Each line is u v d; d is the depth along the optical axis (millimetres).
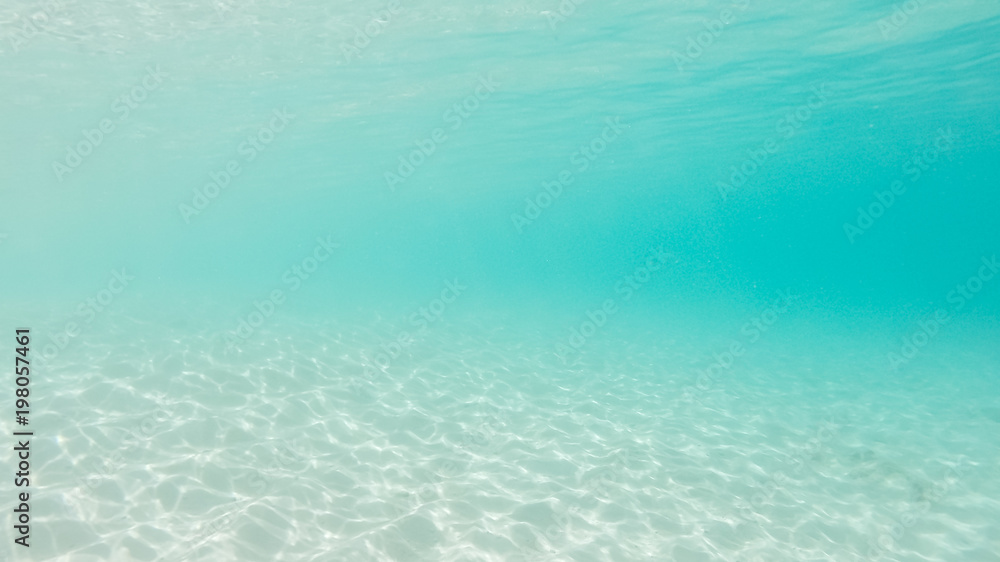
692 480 7715
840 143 31500
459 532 5824
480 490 6836
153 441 6863
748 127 25875
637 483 7449
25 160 27609
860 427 10734
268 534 5332
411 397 10242
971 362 18047
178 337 12352
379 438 8133
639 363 16078
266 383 9539
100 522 5133
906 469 8555
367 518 5891
